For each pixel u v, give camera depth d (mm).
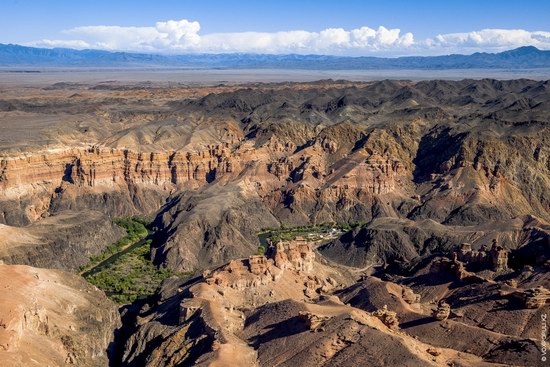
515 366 115875
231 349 128000
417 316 144250
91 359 151250
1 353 125375
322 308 143625
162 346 142000
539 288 142750
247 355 128625
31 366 129625
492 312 143375
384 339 120750
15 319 136000
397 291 162500
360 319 130500
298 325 134625
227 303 156750
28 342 137375
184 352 136000
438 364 114938
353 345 122188
